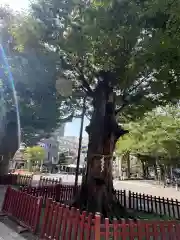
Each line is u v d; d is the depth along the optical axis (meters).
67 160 72.31
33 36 7.00
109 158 8.27
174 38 5.11
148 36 5.52
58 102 10.33
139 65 6.09
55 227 5.11
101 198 7.79
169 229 4.86
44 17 7.03
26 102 10.87
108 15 5.66
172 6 4.65
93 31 5.86
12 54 8.62
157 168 34.03
